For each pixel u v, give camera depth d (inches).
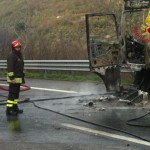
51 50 834.2
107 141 300.5
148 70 470.3
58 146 289.7
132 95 460.1
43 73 817.5
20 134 329.7
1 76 868.6
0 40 1014.4
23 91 592.7
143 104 442.6
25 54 864.3
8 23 1448.1
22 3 1609.3
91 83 660.7
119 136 314.7
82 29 1115.9
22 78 429.1
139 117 379.2
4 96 553.0
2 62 888.3
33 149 283.6
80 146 287.9
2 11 1647.4
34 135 325.4
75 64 727.1
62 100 497.0
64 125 359.6
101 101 471.8
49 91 583.8
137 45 465.4
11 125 365.7
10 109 418.0
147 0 458.3
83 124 362.0
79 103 470.0
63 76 762.2
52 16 1326.3
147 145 288.2
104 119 377.7
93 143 295.3
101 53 488.4
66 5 1382.9
